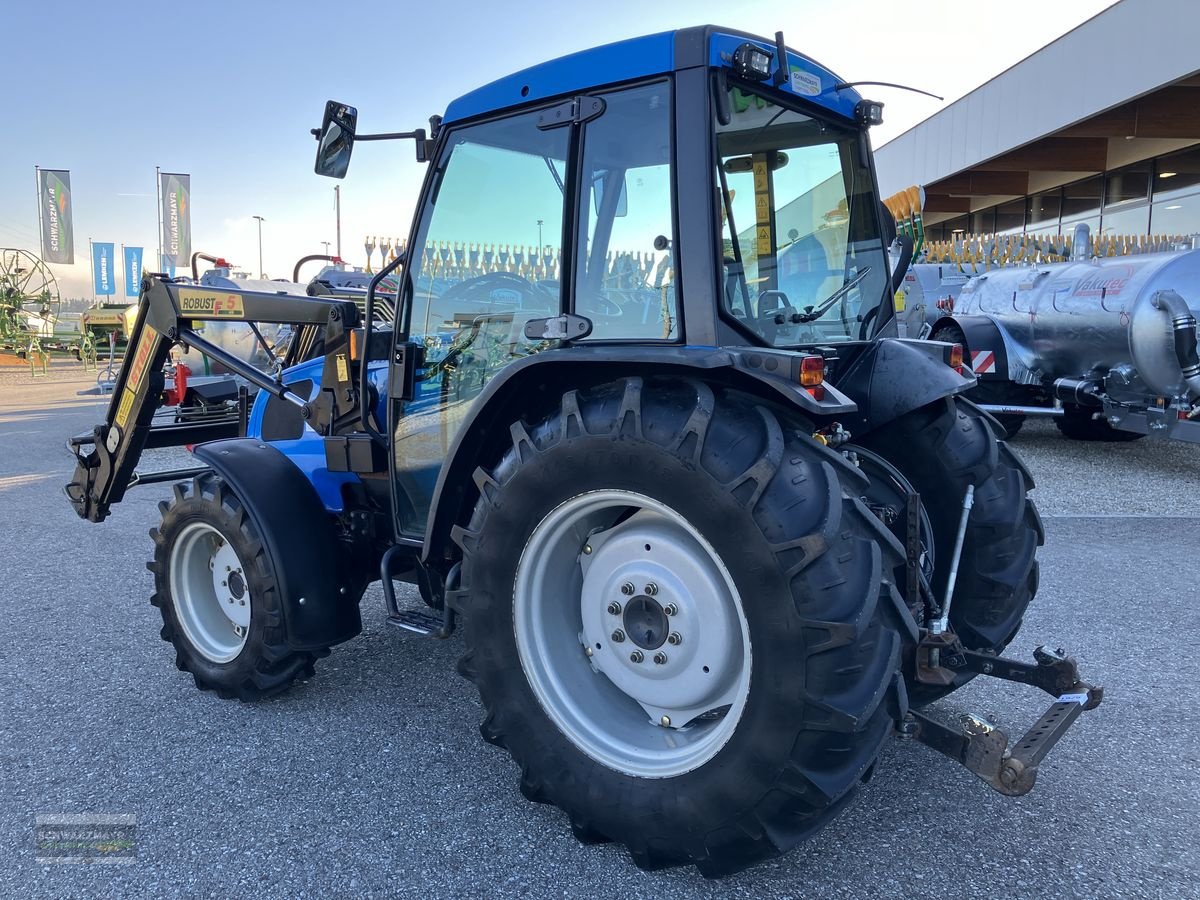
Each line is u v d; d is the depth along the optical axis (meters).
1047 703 3.18
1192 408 6.77
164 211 26.28
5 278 24.80
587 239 2.48
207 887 2.16
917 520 2.39
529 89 2.57
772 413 2.12
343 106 2.79
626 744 2.29
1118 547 5.33
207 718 3.15
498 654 2.39
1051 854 2.26
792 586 1.91
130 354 3.71
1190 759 2.76
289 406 3.87
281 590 3.06
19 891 2.16
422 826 2.44
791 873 2.20
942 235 22.55
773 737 1.95
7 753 2.88
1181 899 2.07
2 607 4.48
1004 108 14.95
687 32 2.26
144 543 5.85
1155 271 6.93
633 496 2.12
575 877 2.20
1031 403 8.61
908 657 2.29
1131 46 11.82
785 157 2.62
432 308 2.95
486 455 2.61
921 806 2.51
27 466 9.10
